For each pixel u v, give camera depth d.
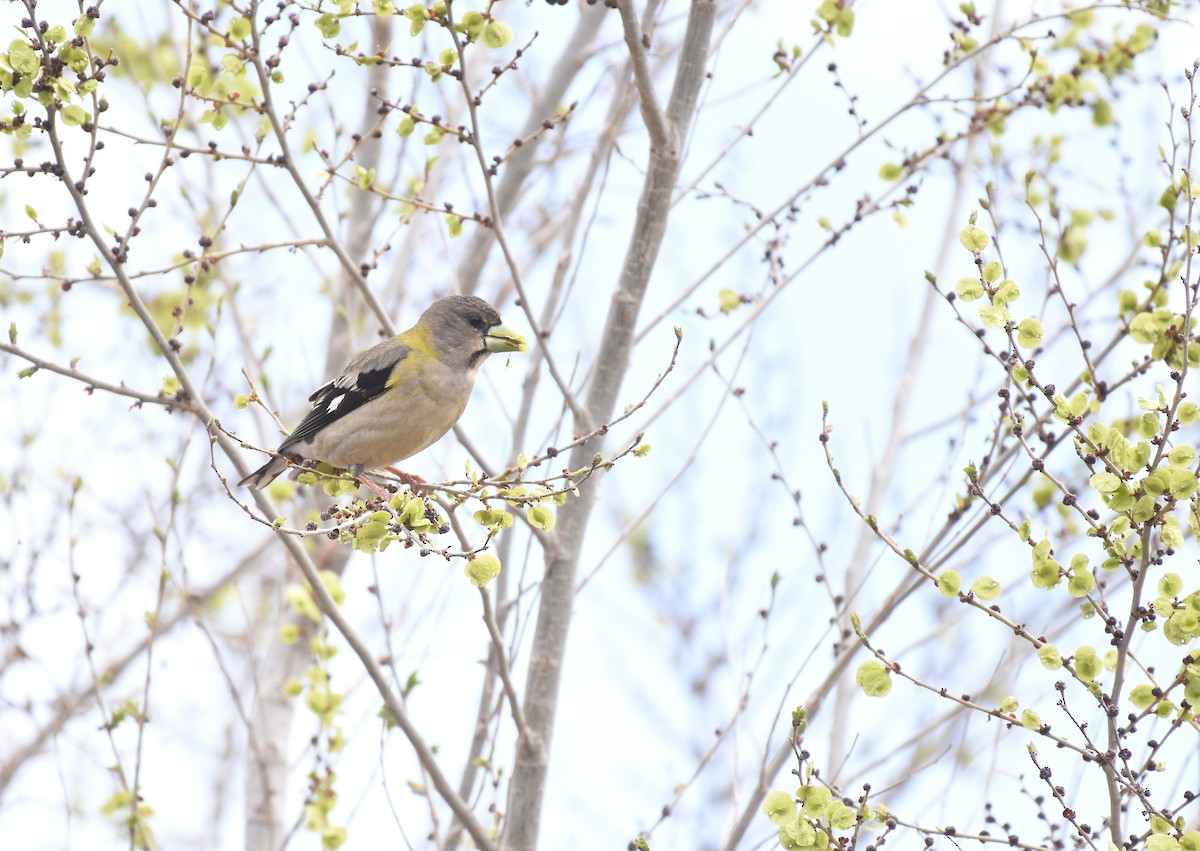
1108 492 8.12
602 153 13.62
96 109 9.73
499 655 11.15
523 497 8.90
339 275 15.42
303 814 11.88
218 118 10.73
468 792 11.85
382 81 15.02
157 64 14.59
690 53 12.53
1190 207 8.56
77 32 9.51
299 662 14.02
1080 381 10.84
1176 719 8.12
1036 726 8.19
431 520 8.77
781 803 8.33
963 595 8.41
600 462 9.04
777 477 12.47
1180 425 8.27
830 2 12.52
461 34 10.66
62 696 13.35
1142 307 10.77
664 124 11.98
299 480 10.98
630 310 12.45
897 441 13.84
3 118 9.77
